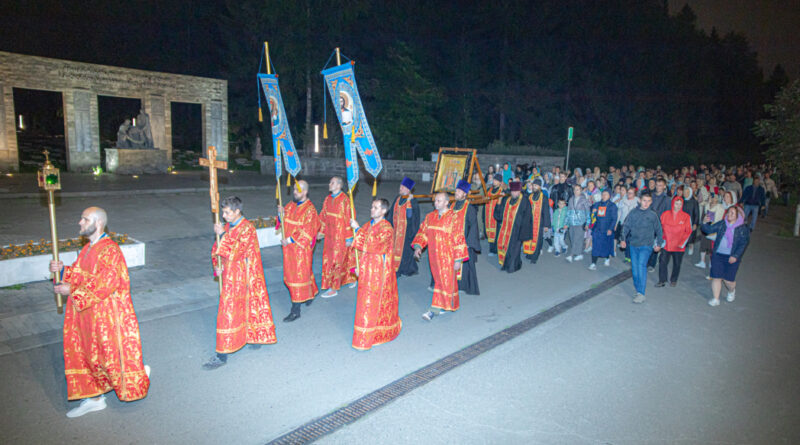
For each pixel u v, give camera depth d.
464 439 4.46
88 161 25.83
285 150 7.39
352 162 7.13
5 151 23.28
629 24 41.59
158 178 23.73
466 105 36.47
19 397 4.93
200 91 30.12
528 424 4.73
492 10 35.97
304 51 33.56
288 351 6.14
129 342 4.70
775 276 10.87
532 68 37.28
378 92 33.41
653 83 43.44
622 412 5.00
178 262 9.72
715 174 22.22
